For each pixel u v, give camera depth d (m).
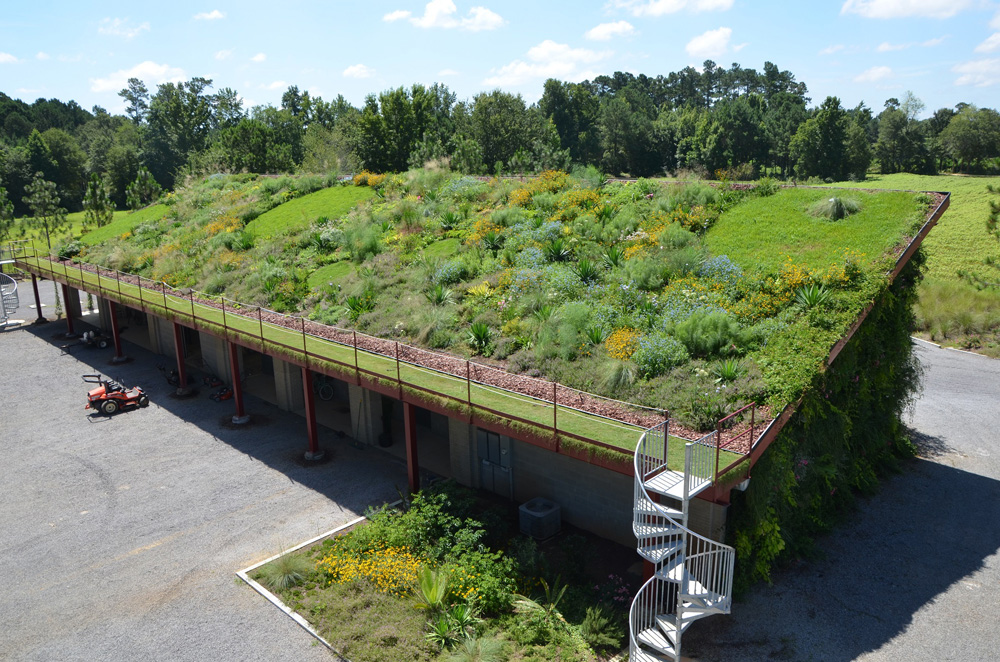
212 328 20.61
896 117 87.94
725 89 158.38
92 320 35.00
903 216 17.64
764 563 12.07
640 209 22.41
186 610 11.82
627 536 13.58
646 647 10.57
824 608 11.72
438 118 74.12
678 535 10.56
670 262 18.02
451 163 43.22
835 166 82.94
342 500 15.88
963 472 17.41
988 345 28.84
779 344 13.65
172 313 22.53
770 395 12.22
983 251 42.06
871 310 15.43
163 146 102.38
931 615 11.48
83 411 22.22
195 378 25.44
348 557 12.91
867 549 13.67
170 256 30.52
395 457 18.36
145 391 24.19
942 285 36.12
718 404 12.29
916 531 14.38
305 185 37.00
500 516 14.68
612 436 11.73
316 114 103.50
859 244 16.78
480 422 13.33
